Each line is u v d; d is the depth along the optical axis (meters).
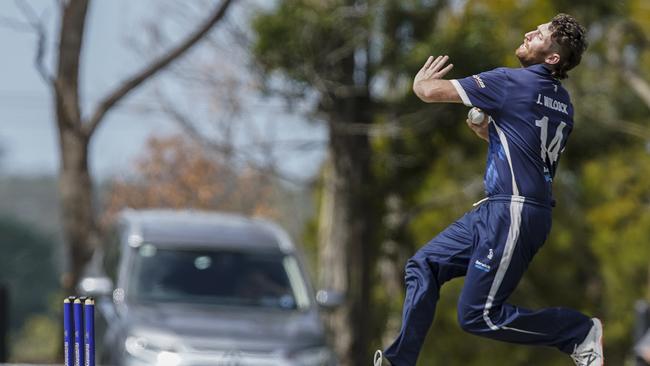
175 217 55.09
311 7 75.50
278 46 75.62
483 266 25.83
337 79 78.44
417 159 82.56
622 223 126.56
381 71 76.94
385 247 86.81
